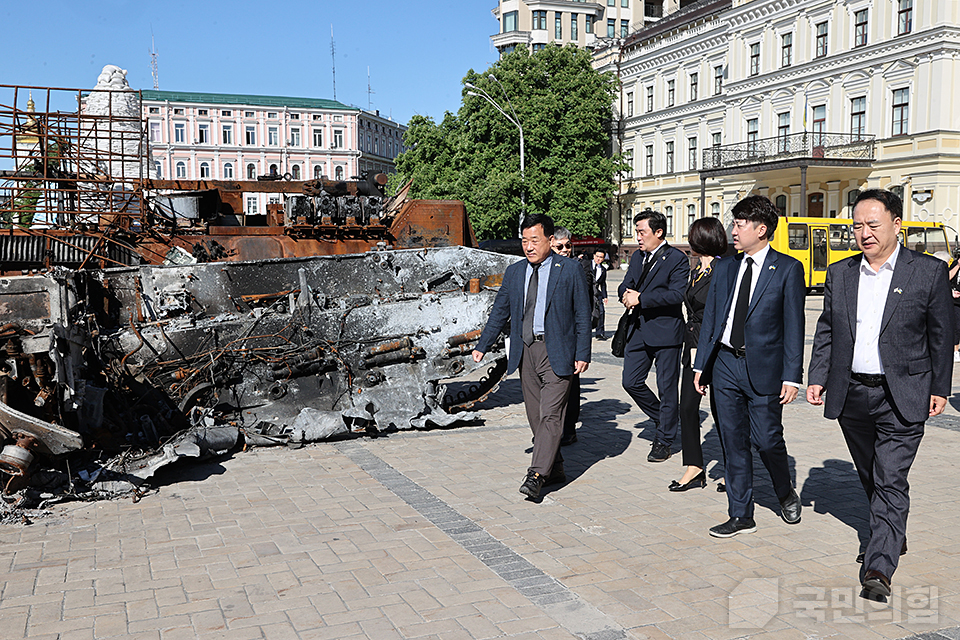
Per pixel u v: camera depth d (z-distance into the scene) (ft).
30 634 11.27
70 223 24.90
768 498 17.87
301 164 301.02
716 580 13.15
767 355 14.88
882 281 12.96
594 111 139.95
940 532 15.26
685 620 11.65
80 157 25.44
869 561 12.55
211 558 14.19
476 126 134.41
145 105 278.67
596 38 200.03
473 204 126.82
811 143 114.01
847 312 13.16
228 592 12.70
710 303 15.75
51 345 17.13
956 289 30.48
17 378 17.04
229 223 29.17
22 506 16.92
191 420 21.70
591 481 19.24
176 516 16.58
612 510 16.93
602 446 22.89
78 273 20.58
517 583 13.02
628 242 164.76
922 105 102.22
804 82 119.24
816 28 117.29
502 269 25.76
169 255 25.07
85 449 19.13
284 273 23.67
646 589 12.78
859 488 18.40
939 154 100.22
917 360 12.66
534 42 195.11
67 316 18.49
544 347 18.03
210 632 11.32
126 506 17.29
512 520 16.26
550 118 133.49
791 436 23.81
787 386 14.69
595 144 140.97
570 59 138.62
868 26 109.29
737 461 15.37
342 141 307.37
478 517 16.46
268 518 16.40
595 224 139.44
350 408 23.58
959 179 101.81
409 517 16.44
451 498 17.79
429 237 28.50
